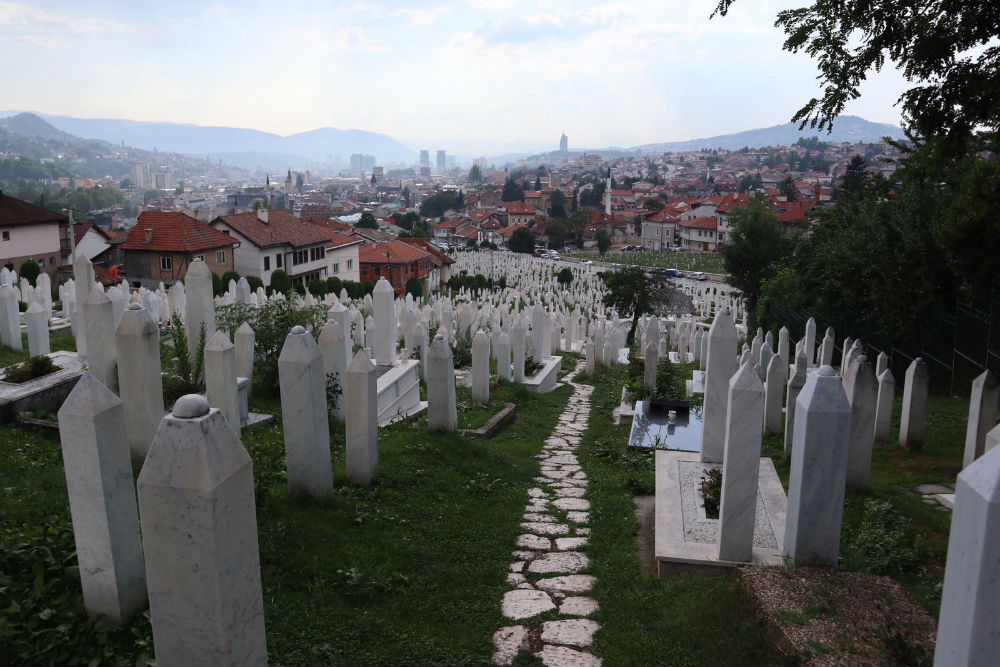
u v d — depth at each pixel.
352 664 5.44
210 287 14.24
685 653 5.63
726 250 49.47
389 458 10.45
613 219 146.00
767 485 9.45
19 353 15.78
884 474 10.80
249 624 4.09
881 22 11.34
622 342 32.69
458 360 22.34
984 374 10.20
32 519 6.66
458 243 150.88
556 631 6.19
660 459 10.84
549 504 10.03
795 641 5.09
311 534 7.21
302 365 7.86
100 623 5.22
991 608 3.56
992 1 10.15
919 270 17.12
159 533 3.83
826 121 12.82
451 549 7.89
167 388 11.52
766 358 16.83
